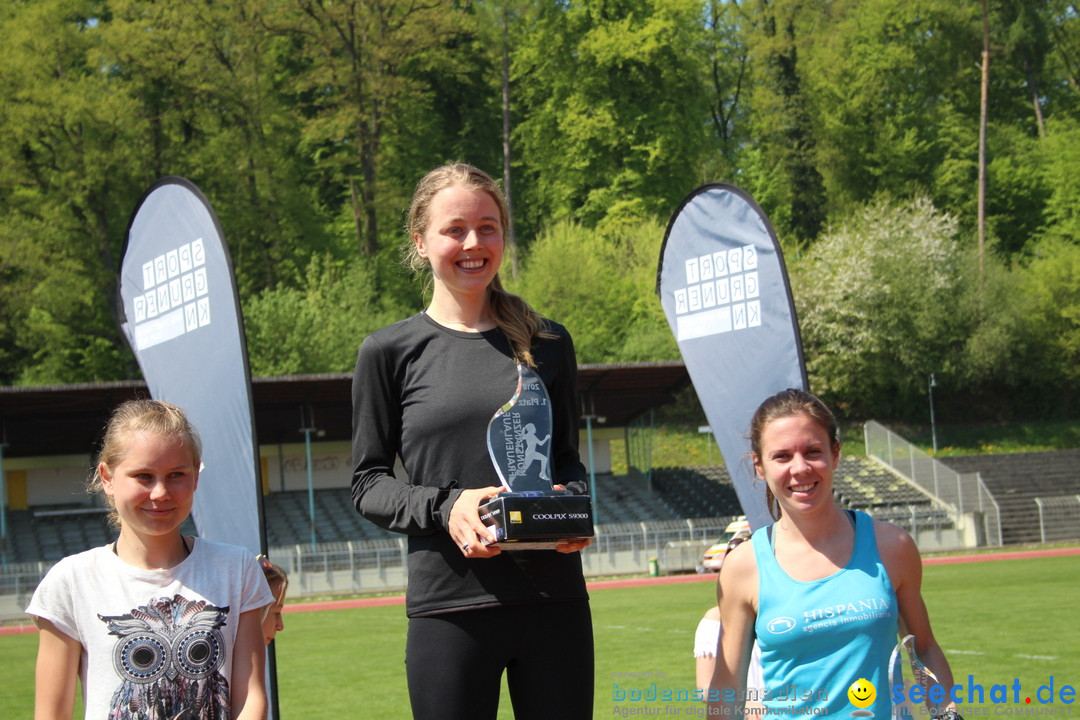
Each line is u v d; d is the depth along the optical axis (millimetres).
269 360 46125
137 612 3520
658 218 60531
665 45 61531
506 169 63031
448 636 3588
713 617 5410
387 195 59938
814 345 56156
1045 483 44312
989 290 54938
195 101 54625
